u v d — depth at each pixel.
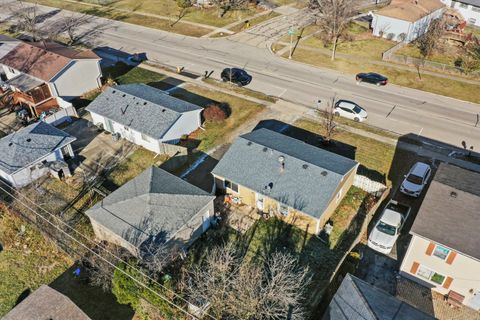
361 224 29.52
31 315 21.25
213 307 22.33
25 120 41.81
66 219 30.06
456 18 64.81
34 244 28.38
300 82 48.88
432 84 48.03
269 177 29.66
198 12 71.69
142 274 22.58
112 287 24.61
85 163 35.91
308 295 24.52
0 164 32.53
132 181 30.09
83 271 26.45
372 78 47.88
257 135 33.94
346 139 38.69
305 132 39.56
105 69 52.34
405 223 29.80
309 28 64.06
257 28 64.75
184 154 36.38
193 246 27.95
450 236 22.89
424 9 59.88
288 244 27.97
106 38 62.75
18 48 48.34
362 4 74.56
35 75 43.12
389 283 25.73
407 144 37.97
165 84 48.59
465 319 23.70
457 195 24.34
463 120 41.47
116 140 38.75
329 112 42.09
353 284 21.92
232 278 24.50
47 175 34.47
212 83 48.78
